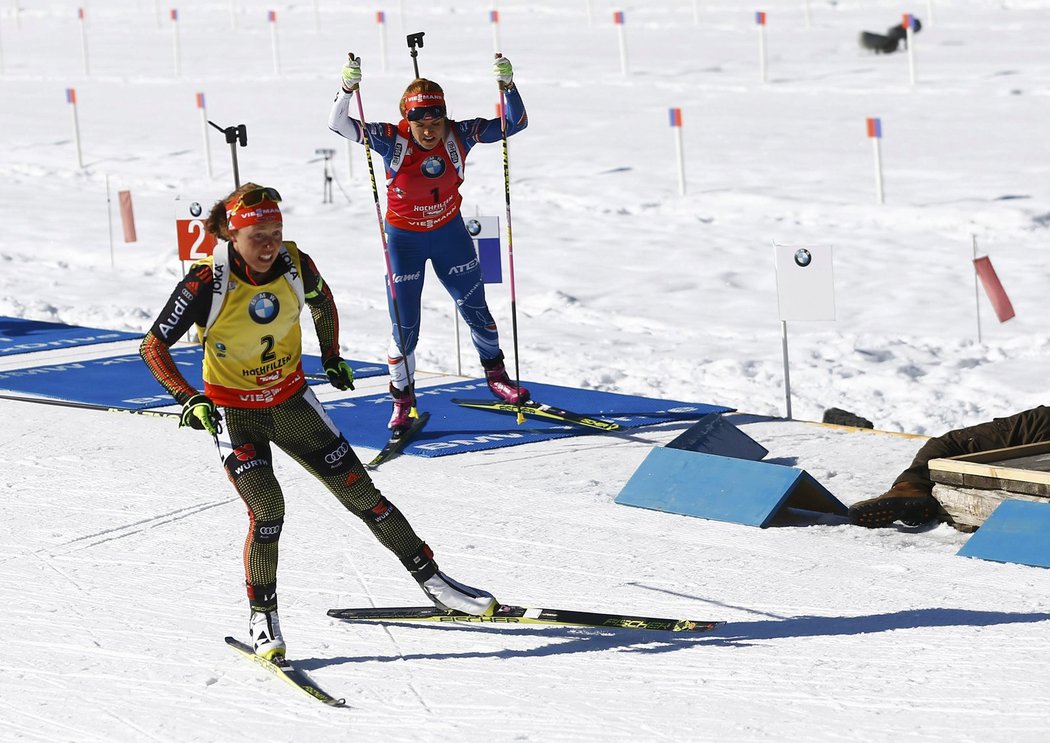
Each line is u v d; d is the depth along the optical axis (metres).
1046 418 24.30
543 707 15.91
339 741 15.15
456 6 149.50
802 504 24.62
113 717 15.94
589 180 65.88
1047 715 15.20
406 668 17.33
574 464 27.59
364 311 45.31
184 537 22.98
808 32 115.56
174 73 111.62
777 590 20.08
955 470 22.86
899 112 79.25
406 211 29.19
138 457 28.11
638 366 37.25
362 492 17.70
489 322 31.19
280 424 17.39
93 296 47.97
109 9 166.62
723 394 34.50
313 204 64.75
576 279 49.00
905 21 86.44
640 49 110.62
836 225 55.97
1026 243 51.28
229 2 165.38
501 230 57.84
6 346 39.88
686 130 77.50
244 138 30.47
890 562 21.31
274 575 17.33
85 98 100.81
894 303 44.00
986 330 40.25
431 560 18.05
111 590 20.45
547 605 19.58
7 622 19.16
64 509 24.66
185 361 37.50
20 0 177.12
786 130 76.25
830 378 35.22
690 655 17.53
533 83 96.12
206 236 37.06
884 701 15.78
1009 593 19.62
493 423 30.95
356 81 27.94
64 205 66.12
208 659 17.72
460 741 15.03
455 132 29.20
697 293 46.47
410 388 29.81
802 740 14.78
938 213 55.25
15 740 15.34
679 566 21.28
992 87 84.56
